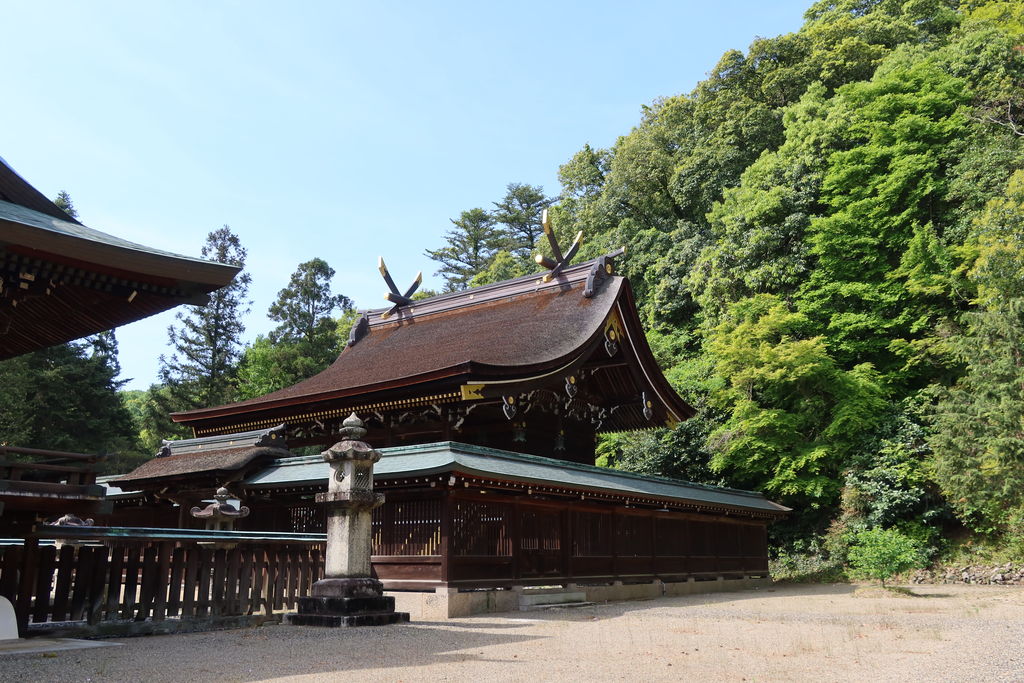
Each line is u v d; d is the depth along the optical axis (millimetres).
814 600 17719
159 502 19984
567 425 22656
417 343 24656
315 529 16062
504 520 15055
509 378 17797
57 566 8914
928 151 34375
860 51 46125
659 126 53438
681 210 50531
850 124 36844
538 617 13016
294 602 11383
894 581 25812
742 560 24141
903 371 31844
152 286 9016
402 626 10570
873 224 34000
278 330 51156
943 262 31516
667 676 6395
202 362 48156
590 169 59469
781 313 31219
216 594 10234
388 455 14906
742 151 47938
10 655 7148
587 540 17344
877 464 28359
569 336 20578
